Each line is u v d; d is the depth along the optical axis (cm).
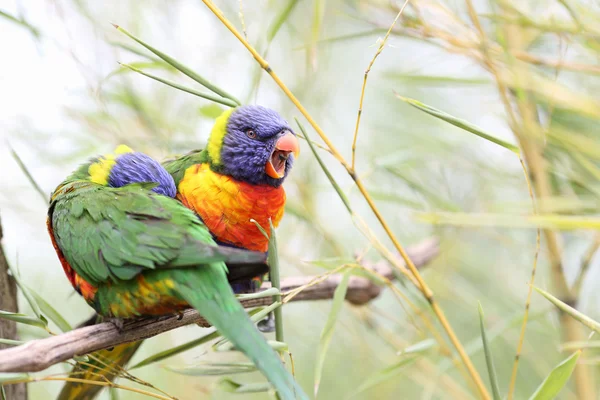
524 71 607
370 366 905
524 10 643
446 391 845
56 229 498
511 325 686
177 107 805
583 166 655
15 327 555
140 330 468
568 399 798
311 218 784
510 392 527
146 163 579
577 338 681
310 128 880
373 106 931
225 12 818
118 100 757
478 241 924
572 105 599
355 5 723
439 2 652
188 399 844
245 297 471
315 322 955
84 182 539
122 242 446
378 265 721
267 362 386
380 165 708
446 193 862
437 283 866
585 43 620
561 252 729
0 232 543
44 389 868
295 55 848
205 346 849
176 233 434
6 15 604
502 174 773
